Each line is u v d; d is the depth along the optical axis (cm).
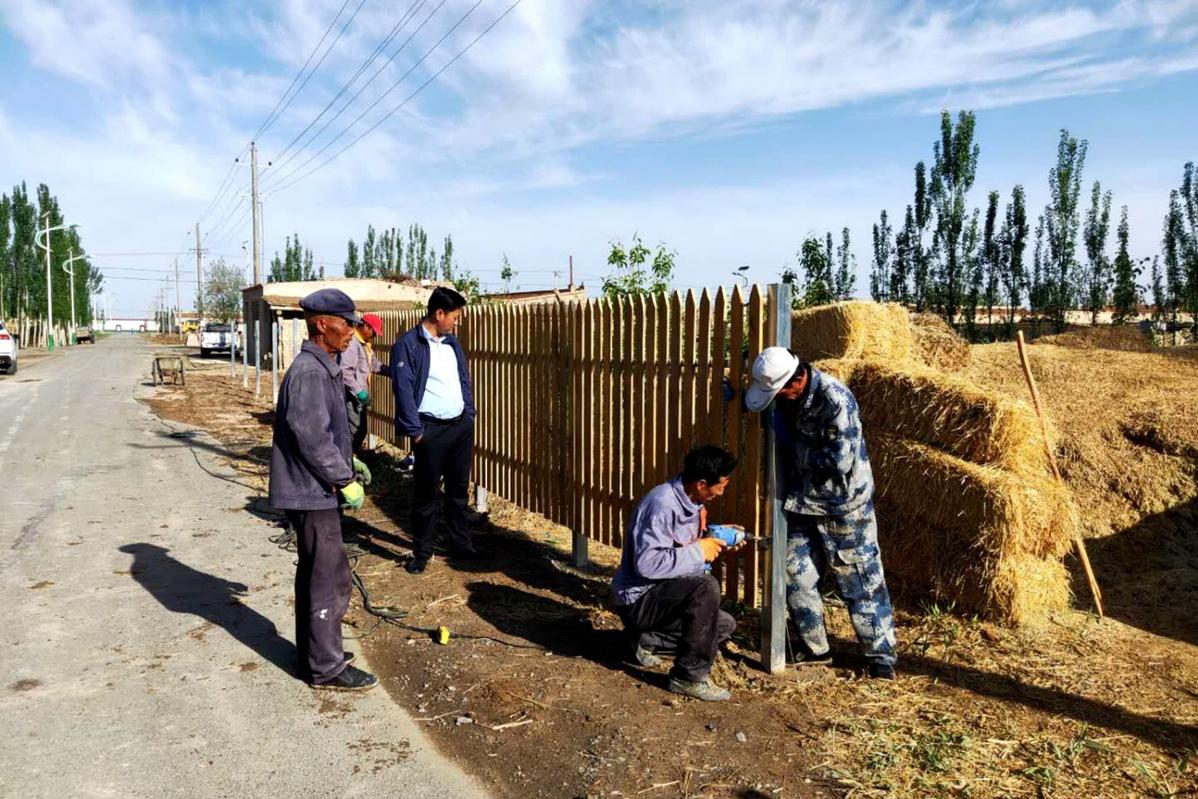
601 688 408
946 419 509
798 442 409
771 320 410
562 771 332
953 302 1573
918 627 489
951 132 1554
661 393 504
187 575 578
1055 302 1556
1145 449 635
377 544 677
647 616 410
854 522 412
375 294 3123
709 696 392
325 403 395
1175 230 1544
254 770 331
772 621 418
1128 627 486
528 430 675
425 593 554
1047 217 1563
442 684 414
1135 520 598
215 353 4197
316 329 404
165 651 448
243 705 389
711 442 463
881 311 629
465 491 628
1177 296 1552
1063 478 626
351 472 399
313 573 401
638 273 961
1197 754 337
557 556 649
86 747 345
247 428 1373
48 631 471
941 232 1582
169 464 1023
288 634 478
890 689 404
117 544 652
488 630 489
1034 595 479
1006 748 342
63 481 905
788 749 345
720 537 414
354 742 356
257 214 3566
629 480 540
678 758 339
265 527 717
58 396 1908
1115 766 327
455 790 320
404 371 582
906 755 338
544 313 642
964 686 406
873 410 559
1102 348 893
